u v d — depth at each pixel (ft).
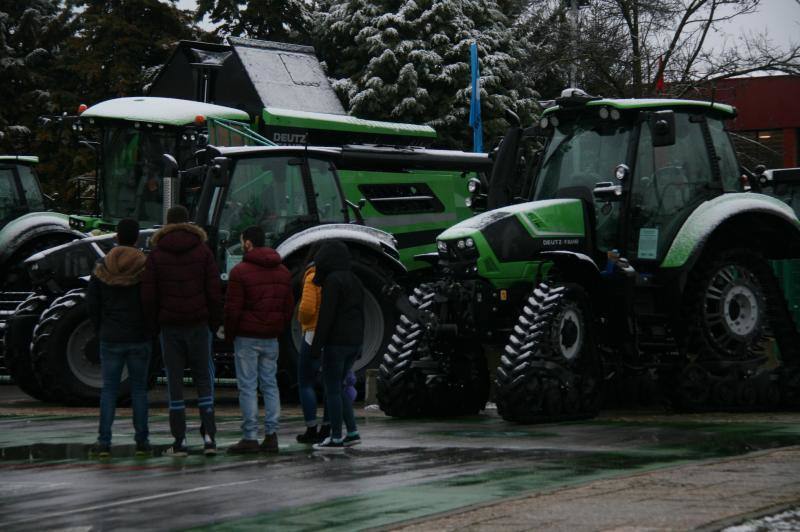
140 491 27.02
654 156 45.68
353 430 35.19
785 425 40.01
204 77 75.46
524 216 44.52
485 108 122.42
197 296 34.01
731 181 48.19
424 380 45.09
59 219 67.00
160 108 66.23
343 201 55.88
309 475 29.01
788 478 26.00
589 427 39.96
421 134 74.33
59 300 52.29
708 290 46.03
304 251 53.93
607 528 20.29
